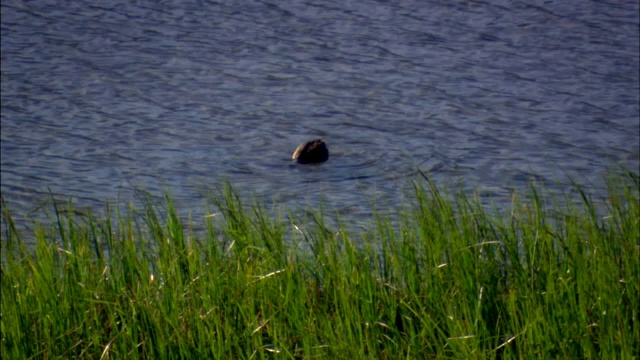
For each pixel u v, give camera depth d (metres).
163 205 24.70
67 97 35.66
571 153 29.97
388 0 47.22
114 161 29.48
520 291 13.88
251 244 15.40
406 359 12.71
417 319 13.81
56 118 33.47
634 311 13.25
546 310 13.18
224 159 29.89
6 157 29.45
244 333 13.09
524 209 17.95
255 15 45.38
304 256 15.88
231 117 34.00
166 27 43.94
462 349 12.34
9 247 15.59
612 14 44.53
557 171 28.11
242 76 38.19
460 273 14.07
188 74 38.47
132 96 36.03
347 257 14.74
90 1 47.62
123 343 12.98
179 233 15.55
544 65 38.91
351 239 18.28
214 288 13.85
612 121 33.03
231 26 43.97
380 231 16.05
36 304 13.66
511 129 32.47
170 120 33.59
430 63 39.38
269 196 26.23
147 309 13.41
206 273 14.29
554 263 14.44
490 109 34.44
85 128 32.53
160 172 28.52
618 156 29.48
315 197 26.02
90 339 13.39
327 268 14.68
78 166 28.95
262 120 33.72
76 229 16.67
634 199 16.88
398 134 32.28
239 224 15.92
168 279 13.93
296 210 24.33
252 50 41.09
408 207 24.34
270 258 14.69
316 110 34.72
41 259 14.69
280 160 29.86
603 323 12.98
